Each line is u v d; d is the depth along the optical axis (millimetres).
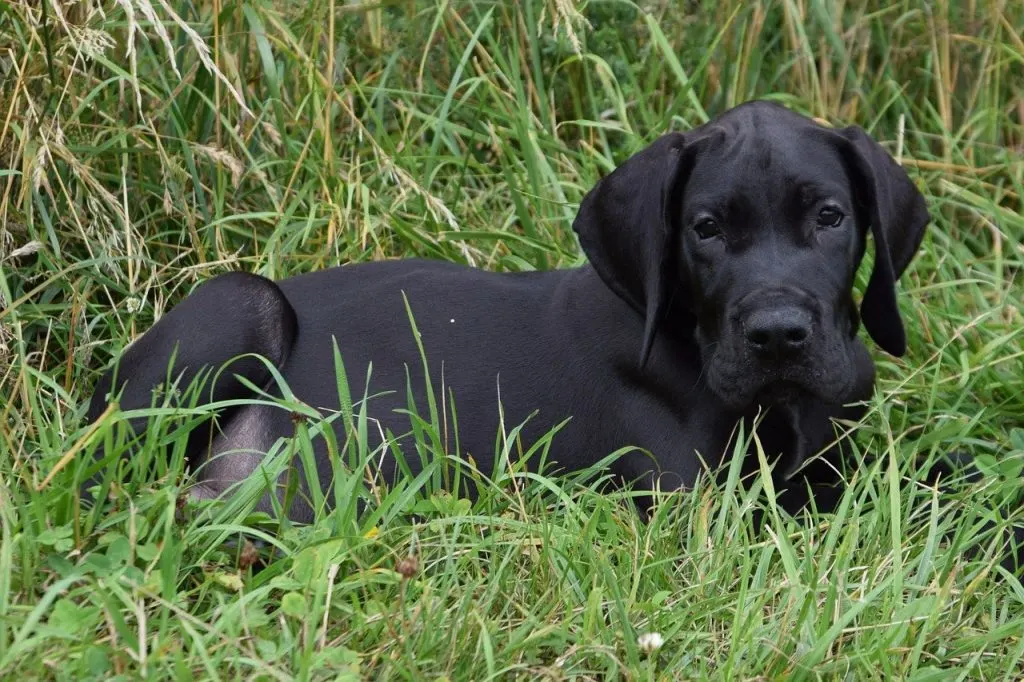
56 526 5719
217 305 6980
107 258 7988
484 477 6383
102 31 7898
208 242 8648
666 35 10633
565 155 9945
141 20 8766
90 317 8281
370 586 5621
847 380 6355
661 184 6457
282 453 6176
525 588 5730
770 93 10688
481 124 10070
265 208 9148
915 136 10641
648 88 10188
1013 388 8125
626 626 5188
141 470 5965
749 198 6359
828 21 10477
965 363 7953
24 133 7980
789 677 5172
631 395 6809
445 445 6910
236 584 5348
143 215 8758
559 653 5348
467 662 5168
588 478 6832
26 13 7961
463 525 6125
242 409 6984
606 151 9828
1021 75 10844
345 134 9609
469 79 9766
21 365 6691
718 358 6332
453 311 7184
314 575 5383
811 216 6398
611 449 6848
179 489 6031
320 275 7617
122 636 4965
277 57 9531
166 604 4957
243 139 8992
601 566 5738
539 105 10000
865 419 7246
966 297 9297
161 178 8875
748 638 5258
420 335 7113
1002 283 9414
